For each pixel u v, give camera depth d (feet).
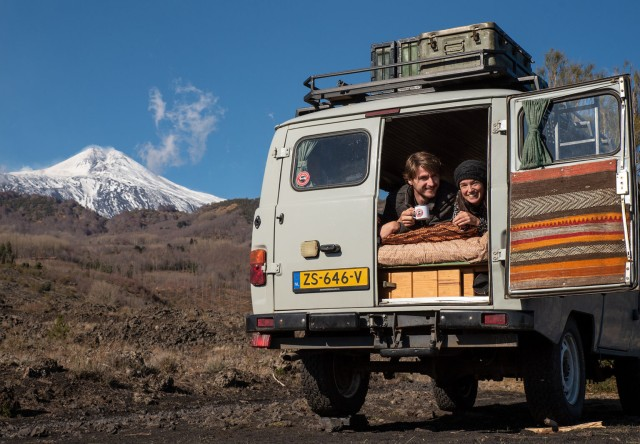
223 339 96.22
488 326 21.18
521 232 21.07
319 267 23.84
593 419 27.20
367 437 22.91
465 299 21.95
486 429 24.98
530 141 21.29
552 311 22.48
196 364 55.01
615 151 20.34
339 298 23.45
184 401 39.63
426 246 22.91
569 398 23.81
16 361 46.11
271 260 24.59
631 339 28.84
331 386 25.93
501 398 40.06
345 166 24.26
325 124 24.82
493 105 22.66
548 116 21.48
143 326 106.01
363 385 27.53
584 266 20.12
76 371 42.52
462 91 23.54
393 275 23.53
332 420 25.76
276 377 50.06
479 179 23.73
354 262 23.36
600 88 20.81
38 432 26.96
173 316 153.48
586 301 24.64
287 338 24.54
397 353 22.56
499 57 24.61
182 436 25.16
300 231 24.27
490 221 21.79
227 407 36.22
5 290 225.56
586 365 27.96
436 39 25.68
